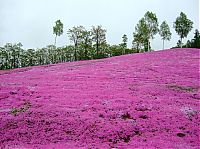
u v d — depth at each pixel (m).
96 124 19.00
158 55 57.19
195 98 26.80
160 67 42.84
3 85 31.78
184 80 34.16
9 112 21.88
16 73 45.16
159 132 18.12
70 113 21.11
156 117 20.50
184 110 22.36
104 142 16.61
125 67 43.03
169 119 20.17
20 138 17.28
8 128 18.81
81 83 31.69
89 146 15.71
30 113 21.28
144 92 27.48
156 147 15.52
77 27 91.56
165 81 33.41
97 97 25.39
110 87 29.42
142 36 83.00
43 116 20.58
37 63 151.12
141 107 22.62
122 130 18.23
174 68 42.03
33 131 18.27
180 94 27.44
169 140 16.84
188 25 81.88
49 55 145.62
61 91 27.80
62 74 38.72
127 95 26.05
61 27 91.81
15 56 140.62
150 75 36.78
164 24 87.44
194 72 39.12
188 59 50.44
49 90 28.36
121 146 15.77
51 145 15.89
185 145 16.02
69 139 17.03
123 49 115.50
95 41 91.88
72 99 24.72
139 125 19.08
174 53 59.34
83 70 41.44
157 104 23.56
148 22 81.94
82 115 20.67
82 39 92.19
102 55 116.19
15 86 30.83
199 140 16.97
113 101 24.19
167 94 27.12
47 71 43.88
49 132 18.00
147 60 50.62
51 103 23.70
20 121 19.83
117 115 20.95
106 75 36.50
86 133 17.77
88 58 109.75
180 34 83.12
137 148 15.21
